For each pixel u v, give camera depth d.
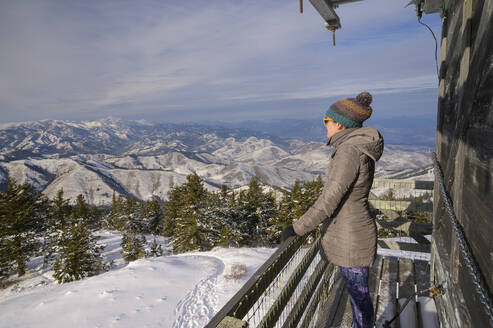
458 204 1.95
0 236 33.97
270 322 1.69
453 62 2.60
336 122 1.92
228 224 38.25
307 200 36.84
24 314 13.87
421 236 4.75
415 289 3.54
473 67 1.66
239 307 1.34
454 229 1.77
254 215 46.78
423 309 3.11
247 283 1.51
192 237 34.19
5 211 34.31
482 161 1.41
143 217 64.12
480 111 1.47
